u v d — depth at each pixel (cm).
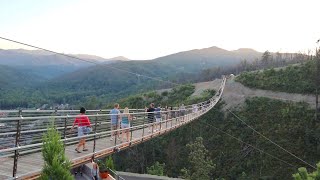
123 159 7912
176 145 7912
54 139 818
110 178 1703
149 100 12650
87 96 19438
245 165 6988
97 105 13538
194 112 4272
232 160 7250
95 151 1175
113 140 1557
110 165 2212
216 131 8306
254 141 7594
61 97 18338
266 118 8344
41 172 805
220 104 9488
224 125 8519
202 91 11606
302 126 7531
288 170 6438
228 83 10931
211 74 17612
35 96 16550
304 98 8675
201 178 4922
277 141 7338
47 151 805
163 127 2536
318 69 8931
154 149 7938
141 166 7562
